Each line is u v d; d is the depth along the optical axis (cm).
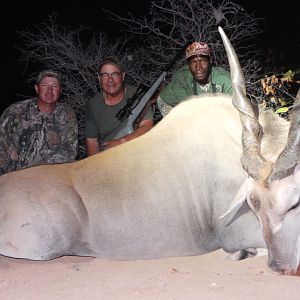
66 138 342
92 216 268
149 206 268
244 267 253
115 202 269
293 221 230
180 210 269
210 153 270
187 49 329
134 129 334
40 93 337
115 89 335
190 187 270
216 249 279
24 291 230
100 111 342
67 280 242
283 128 263
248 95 422
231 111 275
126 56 482
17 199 269
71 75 486
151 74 465
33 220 265
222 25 478
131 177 271
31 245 265
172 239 271
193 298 213
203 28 464
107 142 324
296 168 230
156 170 271
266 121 265
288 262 230
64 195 268
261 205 232
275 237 229
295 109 232
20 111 342
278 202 228
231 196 266
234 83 253
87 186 272
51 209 266
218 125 273
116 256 272
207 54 325
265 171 234
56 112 343
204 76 327
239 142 270
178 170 271
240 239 265
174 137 276
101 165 277
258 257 270
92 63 483
